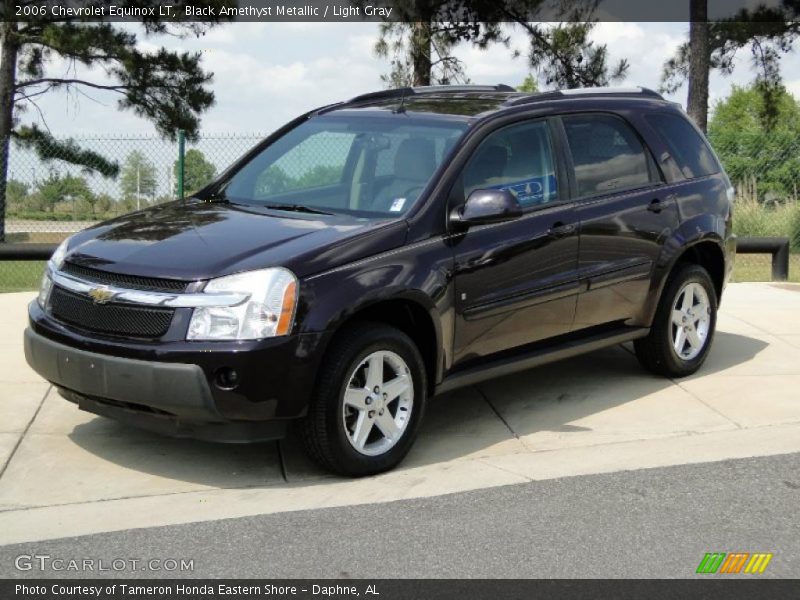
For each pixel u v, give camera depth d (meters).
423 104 6.71
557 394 7.09
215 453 5.91
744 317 9.45
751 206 16.31
